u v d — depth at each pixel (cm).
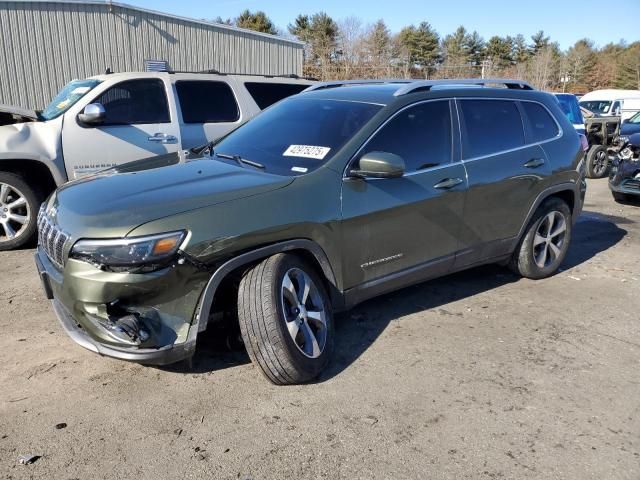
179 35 1975
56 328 411
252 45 2181
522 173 487
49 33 1728
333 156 376
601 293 522
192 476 263
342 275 371
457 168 437
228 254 313
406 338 412
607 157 1391
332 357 379
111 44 1833
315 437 294
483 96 478
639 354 400
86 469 265
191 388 336
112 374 350
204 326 310
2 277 522
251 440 290
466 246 456
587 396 343
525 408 327
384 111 405
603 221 850
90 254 292
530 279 550
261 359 323
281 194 339
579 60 6775
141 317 294
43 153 625
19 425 296
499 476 270
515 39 7250
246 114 779
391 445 290
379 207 381
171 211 305
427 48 6053
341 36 5234
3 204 613
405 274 413
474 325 439
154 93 712
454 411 321
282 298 325
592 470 276
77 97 683
